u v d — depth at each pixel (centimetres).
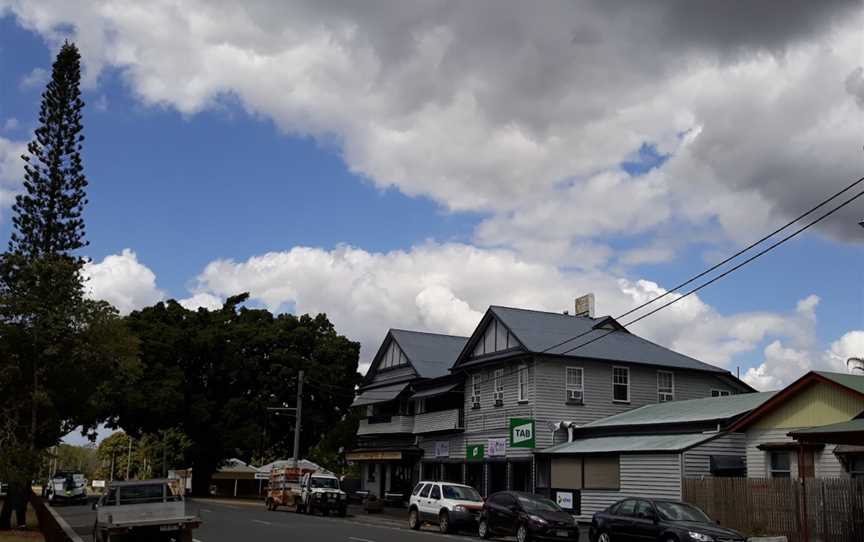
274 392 6650
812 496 2355
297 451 5122
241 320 7088
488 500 2806
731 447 3073
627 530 2186
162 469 7206
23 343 2717
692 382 4434
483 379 4441
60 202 3981
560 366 4091
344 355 6938
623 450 3247
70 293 2852
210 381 6569
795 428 2673
